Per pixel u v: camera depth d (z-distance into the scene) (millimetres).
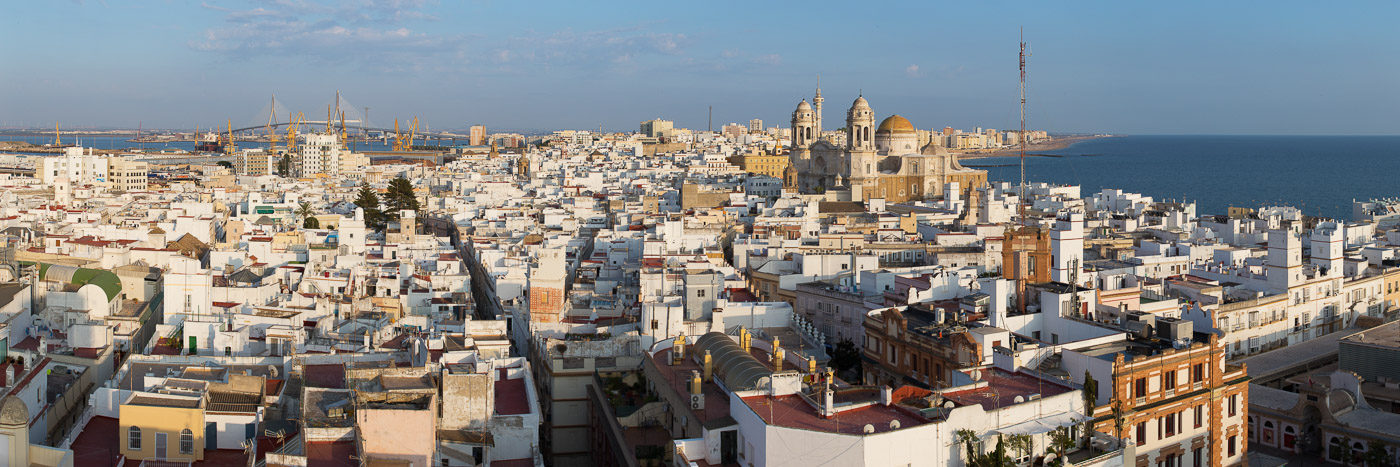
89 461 89562
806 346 134250
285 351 122375
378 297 164125
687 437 97125
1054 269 146000
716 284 150125
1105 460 86812
